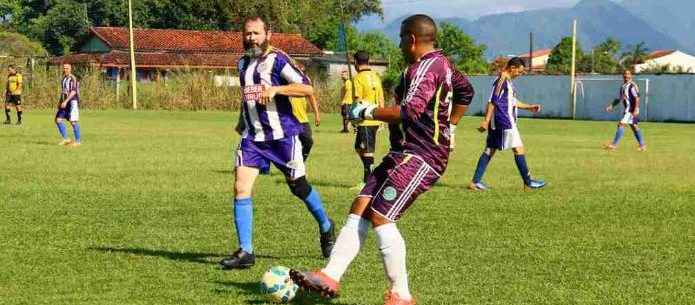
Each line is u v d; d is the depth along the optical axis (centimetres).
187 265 755
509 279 718
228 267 737
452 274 734
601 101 4684
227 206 1105
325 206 1134
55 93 4534
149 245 845
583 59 9406
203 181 1366
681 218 1055
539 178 1494
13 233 897
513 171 1616
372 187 596
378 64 7144
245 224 745
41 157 1759
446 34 8869
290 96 746
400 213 589
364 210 596
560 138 2764
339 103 4834
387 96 5291
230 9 8112
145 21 8712
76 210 1060
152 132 2680
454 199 1208
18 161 1666
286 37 7181
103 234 899
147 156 1817
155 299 636
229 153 1919
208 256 796
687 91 4359
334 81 4994
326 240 795
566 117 4834
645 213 1093
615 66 9375
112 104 4753
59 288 666
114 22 9625
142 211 1057
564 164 1772
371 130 1357
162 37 7188
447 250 838
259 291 664
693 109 4338
